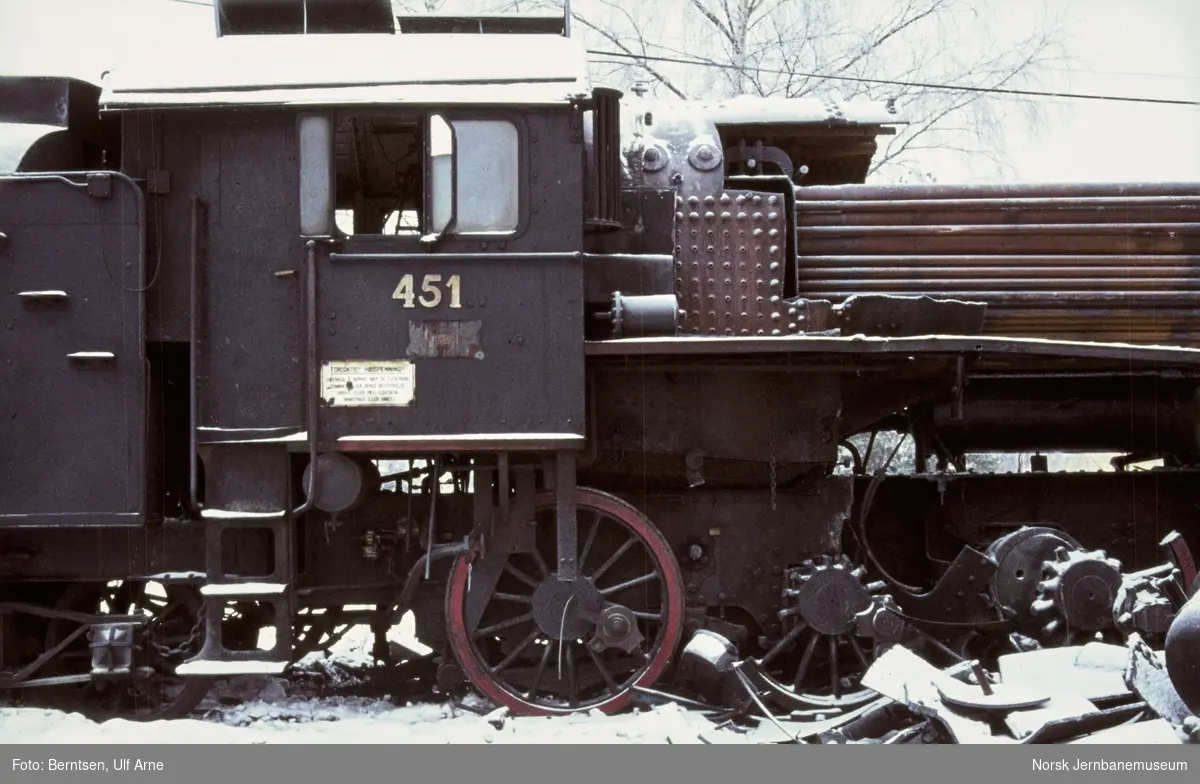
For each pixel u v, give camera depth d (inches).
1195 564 294.5
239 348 240.7
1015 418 298.0
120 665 247.6
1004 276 278.4
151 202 242.5
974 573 266.1
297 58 245.0
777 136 287.4
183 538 255.9
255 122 241.9
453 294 239.9
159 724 230.1
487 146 241.8
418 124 263.0
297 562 262.1
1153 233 279.9
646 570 267.1
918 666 222.1
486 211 240.8
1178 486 295.0
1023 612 264.5
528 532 252.4
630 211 266.8
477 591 254.5
